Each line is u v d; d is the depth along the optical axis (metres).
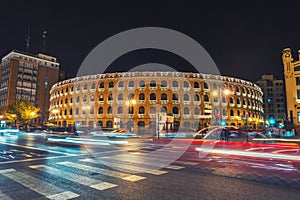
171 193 5.43
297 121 36.53
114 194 5.36
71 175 7.25
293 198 5.09
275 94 102.31
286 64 39.09
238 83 62.62
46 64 96.25
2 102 87.44
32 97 89.94
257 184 6.22
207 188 5.84
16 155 11.90
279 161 10.28
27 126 60.19
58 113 66.31
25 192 5.52
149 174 7.42
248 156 11.97
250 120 63.84
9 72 86.19
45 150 14.23
